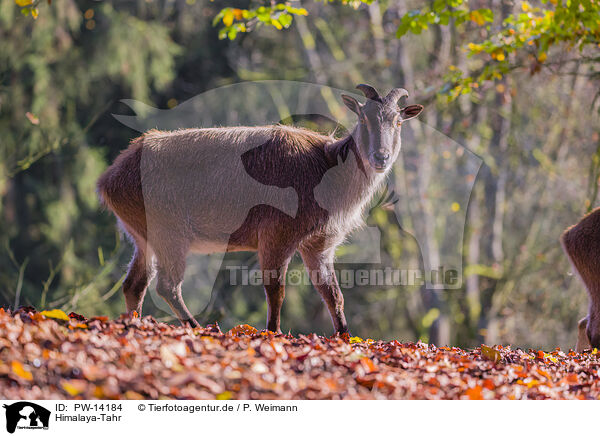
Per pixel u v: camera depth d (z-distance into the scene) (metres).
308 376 4.66
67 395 3.95
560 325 18.41
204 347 4.96
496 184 18.66
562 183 18.08
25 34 19.02
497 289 18.81
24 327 4.61
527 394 5.09
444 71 15.50
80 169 19.02
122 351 4.52
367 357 5.17
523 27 10.35
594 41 9.83
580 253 8.12
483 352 6.19
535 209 19.03
